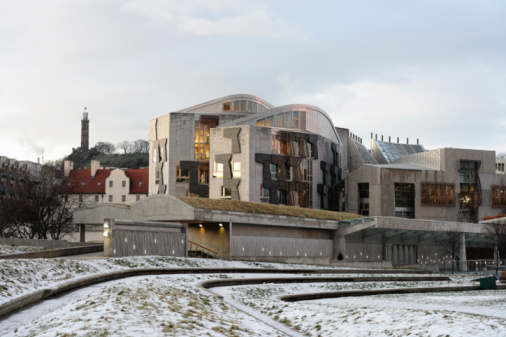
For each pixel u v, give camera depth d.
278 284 45.31
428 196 122.06
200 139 124.06
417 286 54.03
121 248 54.03
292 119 123.06
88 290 29.83
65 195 110.19
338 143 138.75
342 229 83.94
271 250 74.94
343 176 142.75
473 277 68.00
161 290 28.88
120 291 25.86
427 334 20.58
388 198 120.56
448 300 39.72
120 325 18.02
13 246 52.31
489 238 97.50
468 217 126.12
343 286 48.78
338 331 23.06
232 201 76.31
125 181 160.88
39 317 21.62
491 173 128.50
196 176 121.75
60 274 32.06
